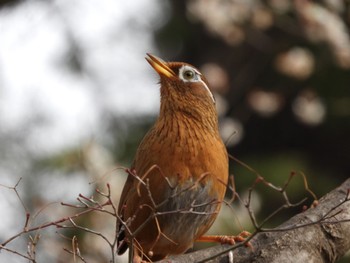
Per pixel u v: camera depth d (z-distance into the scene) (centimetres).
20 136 1352
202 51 1645
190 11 1313
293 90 1582
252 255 750
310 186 1480
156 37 1599
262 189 1430
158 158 860
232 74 1611
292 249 732
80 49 1512
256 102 1430
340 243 741
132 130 1477
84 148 1273
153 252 920
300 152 1697
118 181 1171
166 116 906
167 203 862
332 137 1703
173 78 920
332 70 1502
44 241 987
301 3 1306
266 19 1324
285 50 1480
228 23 1305
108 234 1064
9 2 1420
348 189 707
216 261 766
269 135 1736
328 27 1311
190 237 889
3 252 927
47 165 1273
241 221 1217
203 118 906
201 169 862
